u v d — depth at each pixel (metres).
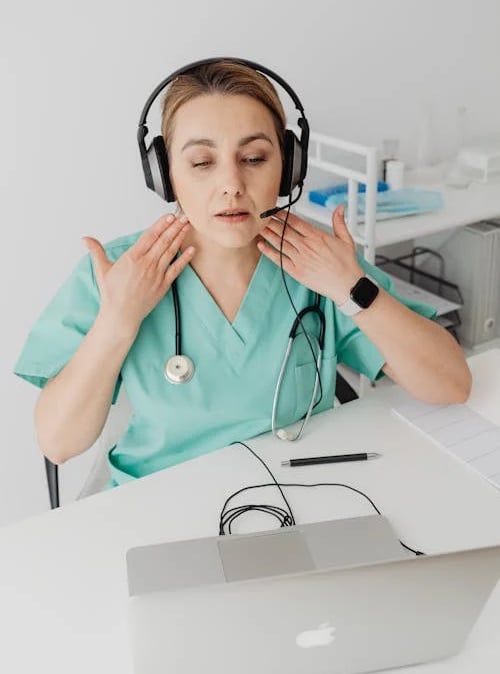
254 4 1.85
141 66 1.76
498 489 1.00
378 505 0.98
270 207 1.06
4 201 1.72
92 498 1.00
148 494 1.01
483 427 1.14
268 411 1.16
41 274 1.83
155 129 1.84
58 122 1.71
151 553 0.86
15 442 1.94
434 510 0.97
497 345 2.23
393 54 2.13
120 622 0.81
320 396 1.23
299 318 1.17
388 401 1.23
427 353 1.16
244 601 0.62
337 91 2.08
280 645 0.68
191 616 0.62
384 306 1.15
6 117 1.66
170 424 1.13
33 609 0.83
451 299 2.21
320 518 0.96
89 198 1.82
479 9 2.25
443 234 2.27
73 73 1.69
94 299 1.17
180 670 0.67
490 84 2.38
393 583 0.65
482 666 0.75
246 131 1.00
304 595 0.63
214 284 1.16
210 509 0.98
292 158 1.07
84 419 1.10
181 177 1.04
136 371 1.13
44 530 0.95
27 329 1.86
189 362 1.13
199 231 1.08
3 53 1.61
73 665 0.76
